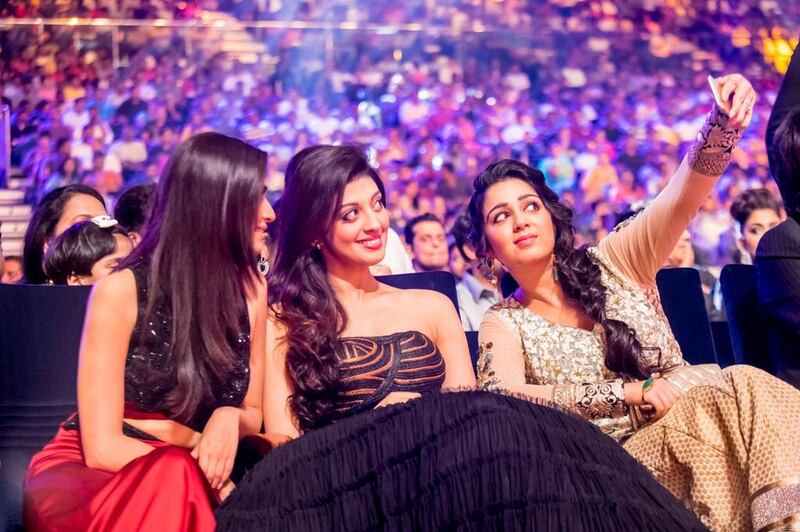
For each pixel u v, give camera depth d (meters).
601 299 2.69
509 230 2.73
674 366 2.65
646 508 1.79
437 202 9.86
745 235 5.12
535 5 12.84
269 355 2.61
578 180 11.43
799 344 2.78
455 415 1.87
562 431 1.86
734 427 2.06
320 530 1.88
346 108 11.81
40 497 2.01
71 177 9.98
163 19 11.60
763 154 11.17
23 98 10.59
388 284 3.11
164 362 2.19
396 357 2.63
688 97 12.39
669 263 5.31
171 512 1.82
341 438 1.96
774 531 1.88
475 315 4.73
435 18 12.68
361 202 2.66
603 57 12.49
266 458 2.00
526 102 12.13
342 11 12.54
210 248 2.19
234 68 11.65
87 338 2.13
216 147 2.20
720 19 12.81
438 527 1.79
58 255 2.90
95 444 2.06
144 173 10.33
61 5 11.20
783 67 12.63
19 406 2.44
